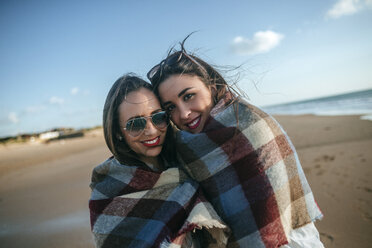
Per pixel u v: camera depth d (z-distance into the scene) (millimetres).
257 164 1331
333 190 4570
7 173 13867
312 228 1402
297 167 1411
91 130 61969
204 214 1283
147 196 1415
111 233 1361
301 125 15617
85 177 9070
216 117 1485
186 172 1516
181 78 1553
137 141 1473
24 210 6137
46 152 25266
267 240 1265
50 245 4023
